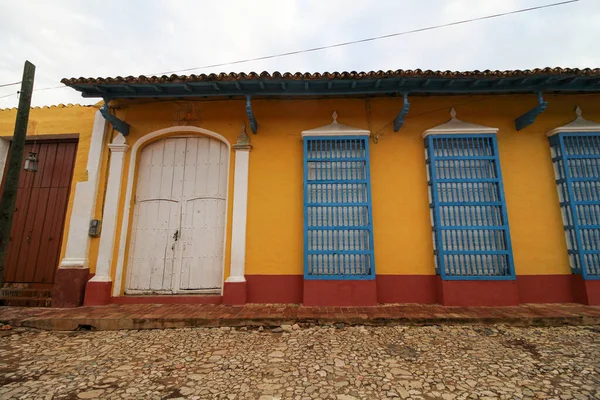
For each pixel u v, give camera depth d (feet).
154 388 8.55
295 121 17.83
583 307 14.83
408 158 17.25
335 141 17.12
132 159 17.94
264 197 17.10
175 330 13.24
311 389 8.41
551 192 16.72
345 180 16.71
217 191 18.06
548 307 14.90
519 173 16.89
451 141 16.93
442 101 17.67
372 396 8.06
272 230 16.80
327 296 15.60
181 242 17.63
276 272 16.44
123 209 17.38
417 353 10.64
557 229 16.39
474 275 15.58
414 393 8.16
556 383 8.55
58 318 13.71
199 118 18.06
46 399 8.02
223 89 15.97
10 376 9.29
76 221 16.92
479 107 17.58
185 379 9.05
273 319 13.56
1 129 19.13
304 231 16.17
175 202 18.08
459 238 16.01
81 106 18.84
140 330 13.38
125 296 16.56
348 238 16.29
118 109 18.37
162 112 18.22
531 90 15.61
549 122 17.42
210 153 18.51
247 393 8.25
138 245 17.65
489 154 16.70
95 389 8.51
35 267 17.97
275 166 17.42
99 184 17.51
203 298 16.37
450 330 12.80
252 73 14.85
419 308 14.97
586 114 17.49
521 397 7.91
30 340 12.37
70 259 16.52
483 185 16.43
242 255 16.44
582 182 16.39
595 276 15.35
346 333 12.60
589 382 8.55
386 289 16.06
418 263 16.28
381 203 16.81
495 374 9.11
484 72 14.66
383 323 13.47
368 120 17.65
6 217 14.28
